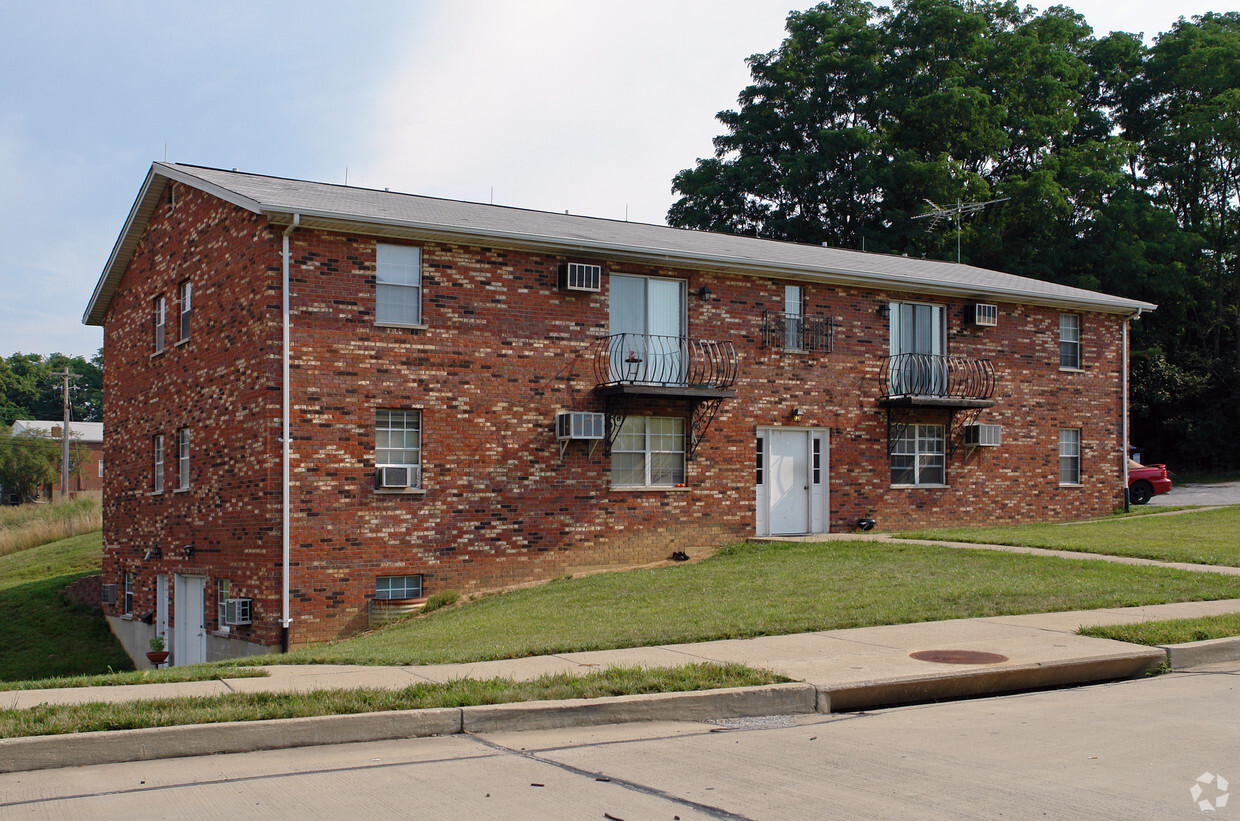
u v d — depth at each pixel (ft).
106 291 81.92
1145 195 160.35
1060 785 20.40
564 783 21.17
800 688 28.43
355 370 57.62
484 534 61.16
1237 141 148.66
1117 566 53.78
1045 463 84.89
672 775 21.72
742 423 70.90
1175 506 93.66
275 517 55.11
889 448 77.15
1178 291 142.92
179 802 20.01
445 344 60.44
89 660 71.56
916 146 151.12
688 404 68.80
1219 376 147.54
